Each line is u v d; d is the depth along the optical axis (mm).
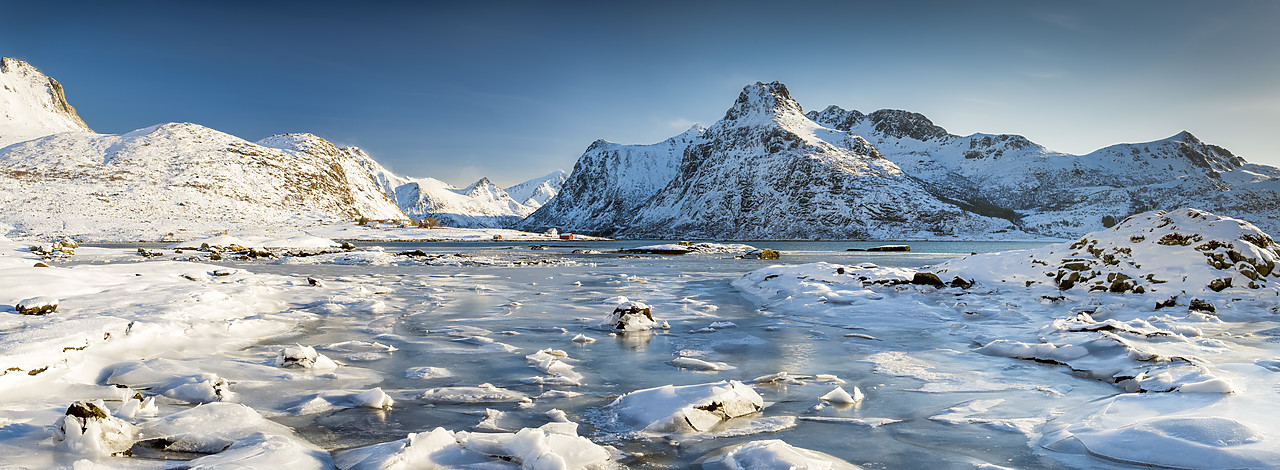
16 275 13758
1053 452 5293
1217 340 9930
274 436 5398
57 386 6941
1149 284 15539
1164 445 4996
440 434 5266
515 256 50000
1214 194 180125
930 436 5773
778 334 11695
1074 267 17203
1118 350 8781
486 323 12969
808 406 6859
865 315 13875
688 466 5039
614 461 5148
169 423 5645
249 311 13445
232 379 7715
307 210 142000
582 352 9984
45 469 4586
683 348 10336
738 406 6535
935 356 9602
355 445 5473
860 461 5105
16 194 111125
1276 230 146375
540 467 4773
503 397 7156
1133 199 182500
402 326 12500
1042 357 9156
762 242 137750
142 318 10375
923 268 21656
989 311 13820
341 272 29516
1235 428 5074
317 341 10758
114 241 83875
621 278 25500
